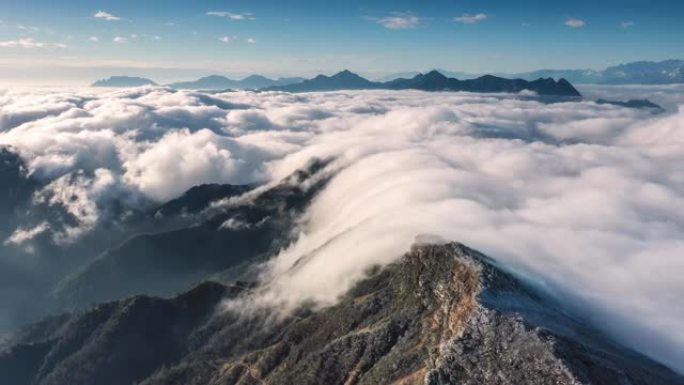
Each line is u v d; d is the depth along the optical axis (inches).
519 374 6127.0
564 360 6038.4
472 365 6505.9
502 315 7057.1
